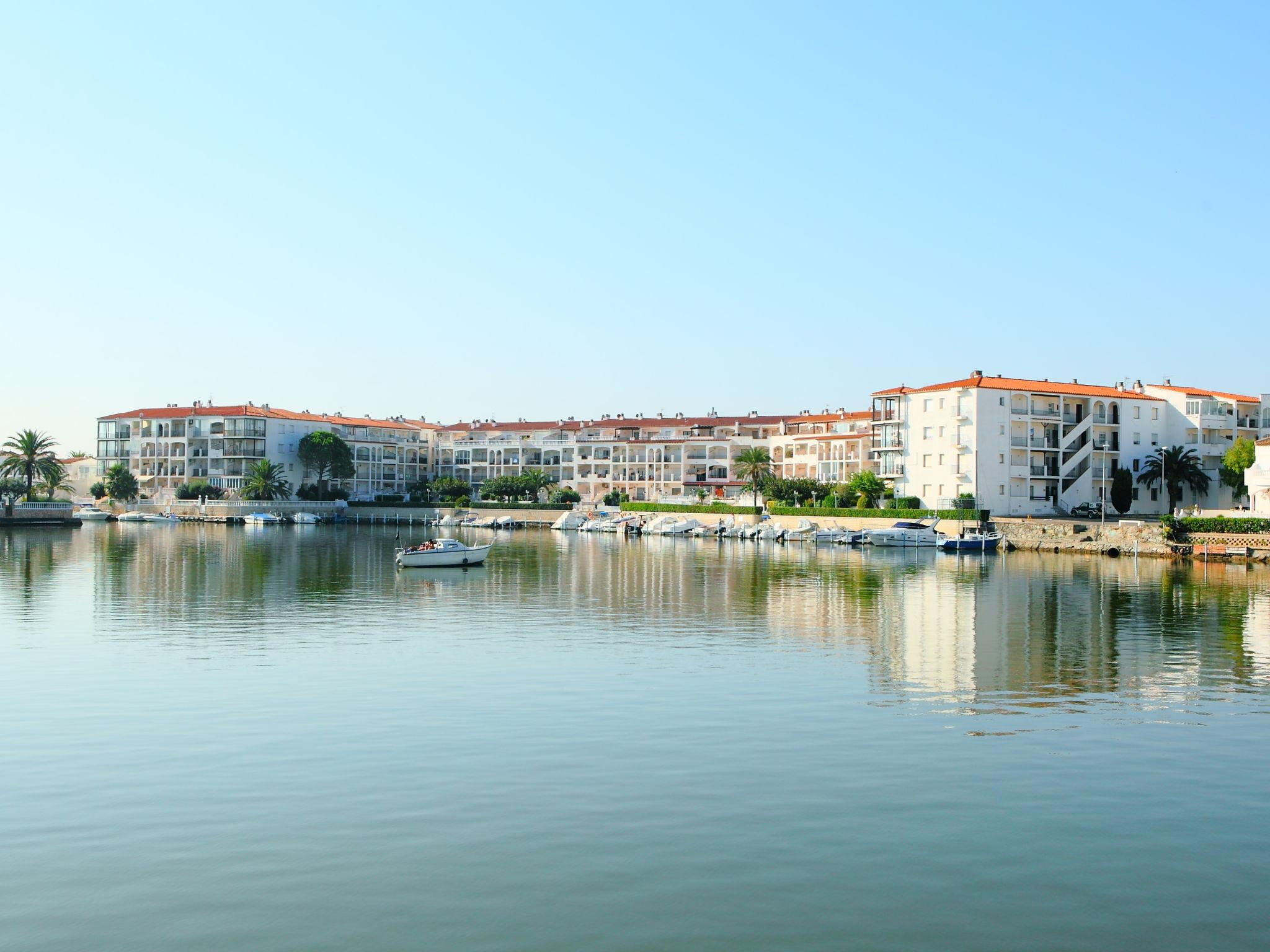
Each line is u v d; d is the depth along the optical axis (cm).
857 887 1795
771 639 4478
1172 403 14475
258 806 2180
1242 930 1658
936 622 5088
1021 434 13675
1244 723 2931
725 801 2219
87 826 2064
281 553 10081
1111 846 1984
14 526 15750
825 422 18738
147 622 4938
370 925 1653
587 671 3669
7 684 3406
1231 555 9594
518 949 1582
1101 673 3691
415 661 3862
